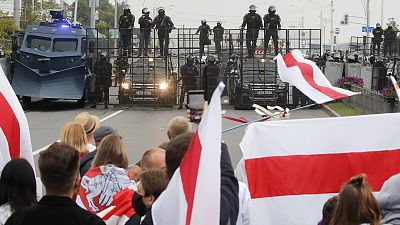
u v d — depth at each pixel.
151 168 6.44
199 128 4.69
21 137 7.23
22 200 6.14
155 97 39.75
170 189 4.94
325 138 7.86
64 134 8.55
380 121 7.94
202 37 41.38
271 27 41.50
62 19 41.56
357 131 7.93
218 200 4.60
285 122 7.88
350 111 36.09
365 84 42.84
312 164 7.86
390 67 45.78
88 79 40.00
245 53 41.47
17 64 39.03
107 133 8.69
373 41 46.72
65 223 5.36
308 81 9.29
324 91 9.05
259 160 7.83
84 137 8.54
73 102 44.03
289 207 7.81
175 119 7.78
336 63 48.78
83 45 39.72
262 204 7.80
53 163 5.36
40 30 39.44
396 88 7.68
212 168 4.60
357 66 45.50
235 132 28.28
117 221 6.95
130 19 41.22
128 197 7.00
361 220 5.28
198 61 43.31
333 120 7.88
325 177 7.84
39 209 5.41
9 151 7.14
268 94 39.03
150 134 27.67
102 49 42.38
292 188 7.82
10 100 7.20
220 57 41.41
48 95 38.53
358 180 5.41
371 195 5.30
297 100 39.03
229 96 40.66
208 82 39.06
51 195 5.45
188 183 4.70
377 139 7.94
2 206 6.15
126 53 40.69
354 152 7.90
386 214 5.80
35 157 21.11
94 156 8.23
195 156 4.68
